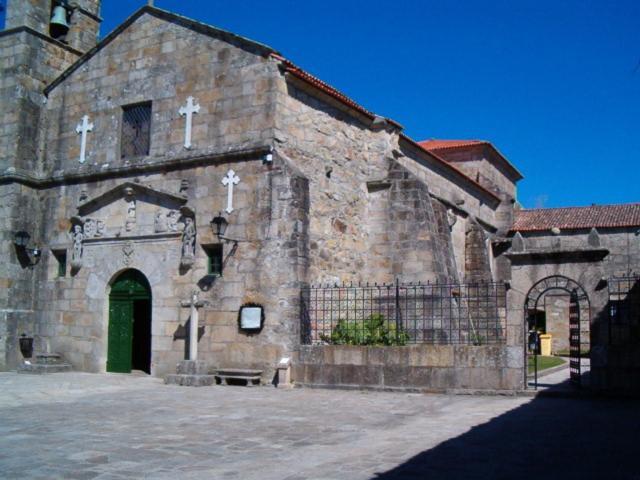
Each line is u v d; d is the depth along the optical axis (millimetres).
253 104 20188
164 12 22141
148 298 21531
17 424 11672
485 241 33312
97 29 27109
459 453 9141
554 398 15656
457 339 21703
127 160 22266
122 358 21859
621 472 8008
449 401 15250
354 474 7895
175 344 20422
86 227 22781
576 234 39500
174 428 11289
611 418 12477
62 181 23609
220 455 9047
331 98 22281
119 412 13211
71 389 17344
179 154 21188
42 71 24625
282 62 19969
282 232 19250
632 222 38781
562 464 8461
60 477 7781
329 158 22328
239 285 19578
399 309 19109
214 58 21109
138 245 21625
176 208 21031
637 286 15641
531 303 39812
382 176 24562
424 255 23344
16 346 22953
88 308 22469
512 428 11312
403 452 9219
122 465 8406
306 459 8773
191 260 20344
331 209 22125
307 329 19109
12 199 23344
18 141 23609
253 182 19859
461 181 33906
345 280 22516
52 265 23547
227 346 19484
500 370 16359
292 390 17703
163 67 22094
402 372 17266
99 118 23328
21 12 24266
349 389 17703
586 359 32938
